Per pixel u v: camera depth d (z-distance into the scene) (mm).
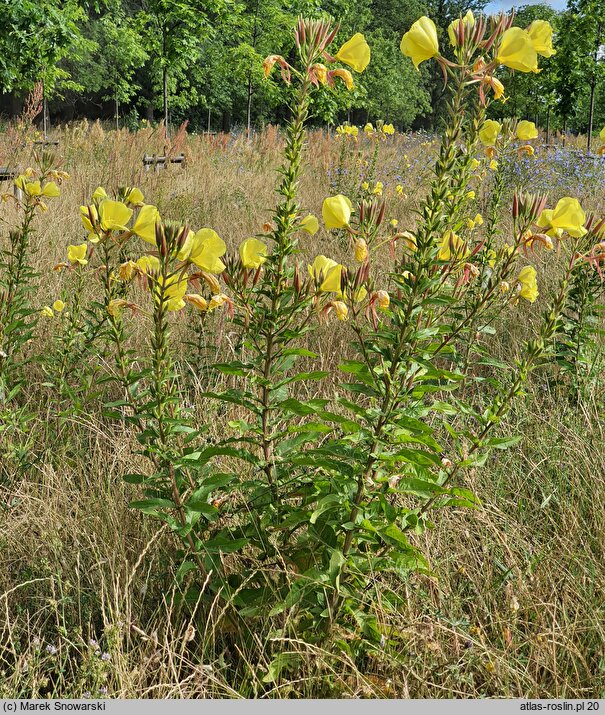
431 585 2568
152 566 2809
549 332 2777
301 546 2535
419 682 2221
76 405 3398
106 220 2299
